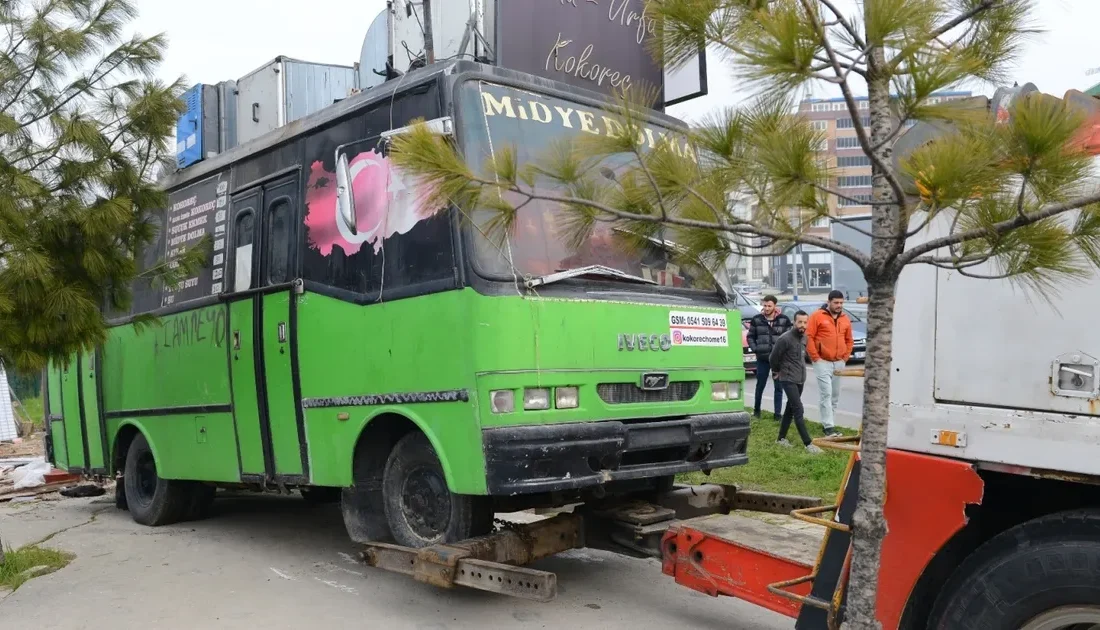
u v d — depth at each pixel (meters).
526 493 4.75
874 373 3.06
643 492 5.80
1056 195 2.63
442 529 5.29
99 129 6.22
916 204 3.02
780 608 4.29
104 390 8.79
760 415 12.84
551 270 5.15
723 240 3.17
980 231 2.75
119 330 8.53
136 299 8.29
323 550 7.04
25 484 11.25
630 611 5.31
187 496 8.14
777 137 2.79
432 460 5.32
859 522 3.08
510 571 4.44
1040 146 2.51
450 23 6.05
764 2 2.81
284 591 5.84
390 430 5.79
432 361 5.11
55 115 6.01
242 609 5.46
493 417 4.80
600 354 5.22
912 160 2.83
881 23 2.64
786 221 2.99
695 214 3.13
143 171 6.62
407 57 6.48
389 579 6.12
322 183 6.13
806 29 2.64
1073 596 2.97
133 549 7.21
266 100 8.05
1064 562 3.00
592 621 5.13
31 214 5.96
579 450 4.94
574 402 5.07
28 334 5.84
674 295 5.78
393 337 5.39
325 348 5.96
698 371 5.79
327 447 5.92
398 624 5.13
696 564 4.74
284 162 6.59
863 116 2.95
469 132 5.06
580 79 6.02
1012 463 3.16
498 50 5.66
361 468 5.78
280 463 6.38
